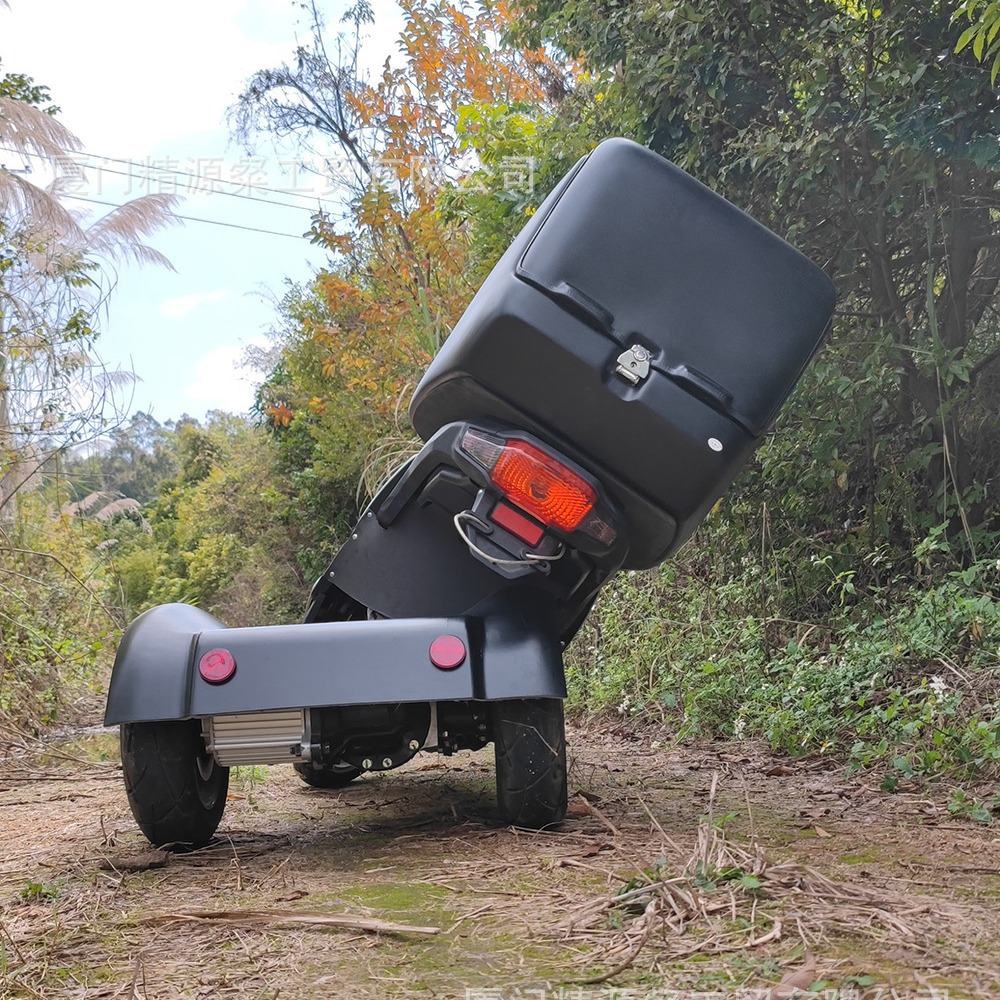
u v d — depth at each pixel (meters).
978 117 6.14
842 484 6.91
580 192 3.71
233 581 28.47
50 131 12.66
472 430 3.77
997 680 5.33
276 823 4.65
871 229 7.02
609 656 8.63
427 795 5.23
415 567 4.41
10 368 10.48
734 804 4.49
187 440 42.62
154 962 2.66
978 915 2.61
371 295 16.70
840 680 5.90
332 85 20.77
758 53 6.75
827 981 2.16
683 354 3.68
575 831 3.85
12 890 3.60
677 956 2.39
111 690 3.69
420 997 2.28
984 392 6.94
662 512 3.79
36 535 12.16
